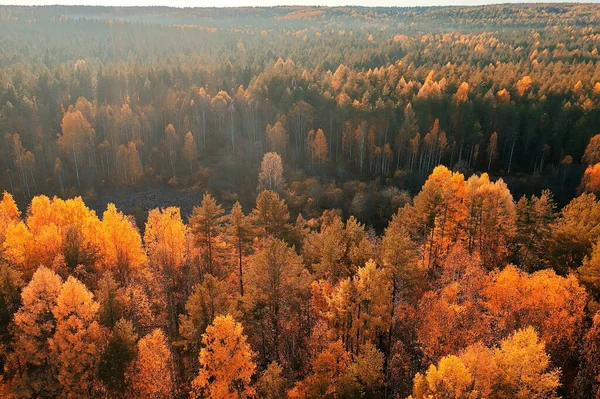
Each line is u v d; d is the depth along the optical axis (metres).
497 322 34.34
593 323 33.00
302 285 36.66
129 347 30.20
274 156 88.44
